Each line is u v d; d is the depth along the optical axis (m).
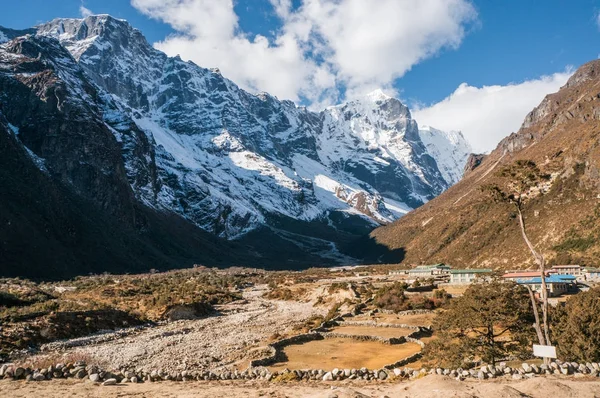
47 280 154.88
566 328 35.38
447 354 38.88
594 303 35.66
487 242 187.88
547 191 184.00
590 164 166.00
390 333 62.06
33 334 58.78
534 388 22.17
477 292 39.31
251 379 29.12
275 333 66.81
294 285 155.62
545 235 158.12
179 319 88.19
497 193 38.94
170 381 28.12
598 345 33.31
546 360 28.16
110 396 23.28
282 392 24.44
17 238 163.38
